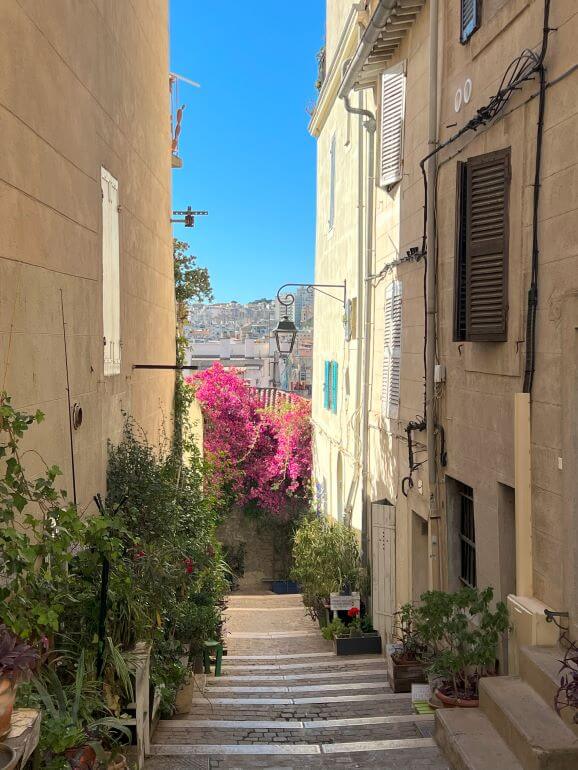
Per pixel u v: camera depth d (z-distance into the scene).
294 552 15.19
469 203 7.47
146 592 6.55
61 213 6.49
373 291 13.33
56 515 4.85
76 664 5.30
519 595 6.64
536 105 6.46
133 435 10.07
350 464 15.27
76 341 7.00
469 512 8.71
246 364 51.44
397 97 11.34
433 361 9.26
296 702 8.34
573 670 5.11
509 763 5.30
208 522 11.70
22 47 5.48
